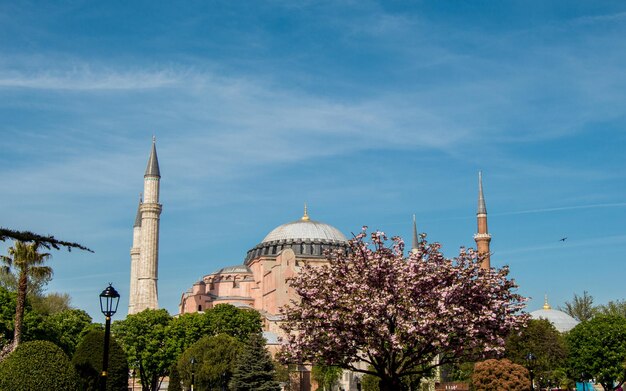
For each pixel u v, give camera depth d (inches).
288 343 1788.9
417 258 1726.1
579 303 6845.5
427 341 1662.2
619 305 6250.0
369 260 1718.8
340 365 1777.8
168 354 4557.1
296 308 1817.2
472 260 1792.6
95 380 2251.5
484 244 5305.1
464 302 1723.7
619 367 3917.3
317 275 1786.4
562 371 3917.3
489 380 3034.0
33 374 1663.4
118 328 4616.1
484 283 1739.7
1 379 1652.3
